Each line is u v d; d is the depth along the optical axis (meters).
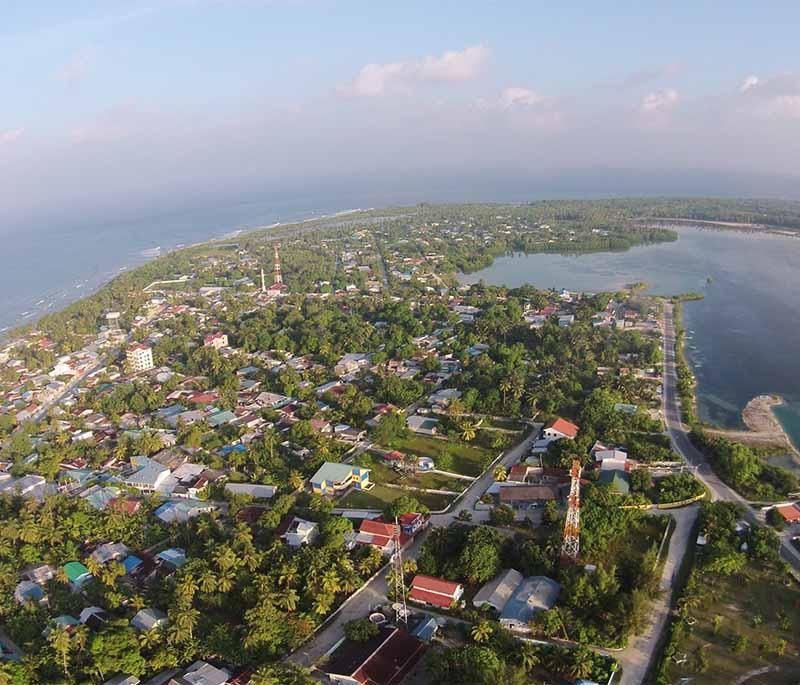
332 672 127.81
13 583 164.62
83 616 149.12
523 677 121.50
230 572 156.38
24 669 131.75
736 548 164.50
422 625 140.38
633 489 194.12
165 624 142.75
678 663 128.00
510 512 180.75
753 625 138.62
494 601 146.00
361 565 160.25
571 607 142.38
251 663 133.38
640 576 149.38
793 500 189.88
